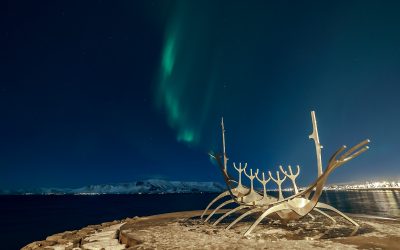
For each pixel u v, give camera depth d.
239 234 8.61
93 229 13.59
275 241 7.20
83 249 8.41
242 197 10.91
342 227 9.25
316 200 8.30
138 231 9.51
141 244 7.39
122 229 10.03
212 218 13.82
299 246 6.52
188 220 12.86
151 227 10.51
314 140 8.88
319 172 8.57
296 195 8.59
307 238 7.57
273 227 9.68
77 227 36.78
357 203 62.09
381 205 53.91
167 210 63.38
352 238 7.29
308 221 10.86
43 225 39.56
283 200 8.45
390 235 7.63
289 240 7.27
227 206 57.34
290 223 10.45
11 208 91.69
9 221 46.78
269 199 10.23
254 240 7.43
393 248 6.14
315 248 6.28
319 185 8.20
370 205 54.50
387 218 11.25
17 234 31.25
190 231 9.41
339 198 92.44
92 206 92.94
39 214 62.12
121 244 8.79
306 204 8.45
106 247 8.37
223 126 11.87
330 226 9.54
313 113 9.04
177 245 7.11
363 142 7.27
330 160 7.87
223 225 10.95
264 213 8.24
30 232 32.72
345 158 7.66
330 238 7.50
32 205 112.19
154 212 58.16
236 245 6.85
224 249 6.47
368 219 11.12
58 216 54.66
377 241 6.87
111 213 58.41
